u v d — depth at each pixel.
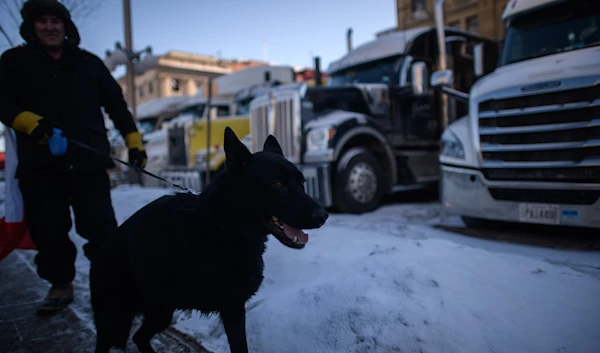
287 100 6.59
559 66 3.87
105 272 2.14
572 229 4.39
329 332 2.12
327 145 6.12
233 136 1.86
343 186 6.20
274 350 2.19
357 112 7.18
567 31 4.62
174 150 10.20
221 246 1.83
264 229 1.90
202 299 1.86
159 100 15.03
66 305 3.21
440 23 6.29
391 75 7.52
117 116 3.29
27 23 2.89
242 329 1.90
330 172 6.20
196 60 43.06
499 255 2.81
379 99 7.11
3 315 3.11
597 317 2.04
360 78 7.98
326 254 3.43
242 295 1.88
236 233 1.85
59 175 2.98
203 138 9.30
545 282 2.38
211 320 2.75
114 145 13.68
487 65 6.34
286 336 2.24
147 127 14.40
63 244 3.09
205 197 1.90
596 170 3.54
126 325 2.18
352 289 2.33
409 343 1.89
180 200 2.06
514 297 2.19
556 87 3.72
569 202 3.69
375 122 6.63
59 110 2.92
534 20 4.95
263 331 2.34
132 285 2.10
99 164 3.00
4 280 4.07
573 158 3.65
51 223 2.98
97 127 3.09
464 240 4.15
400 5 22.70
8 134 3.16
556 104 3.74
